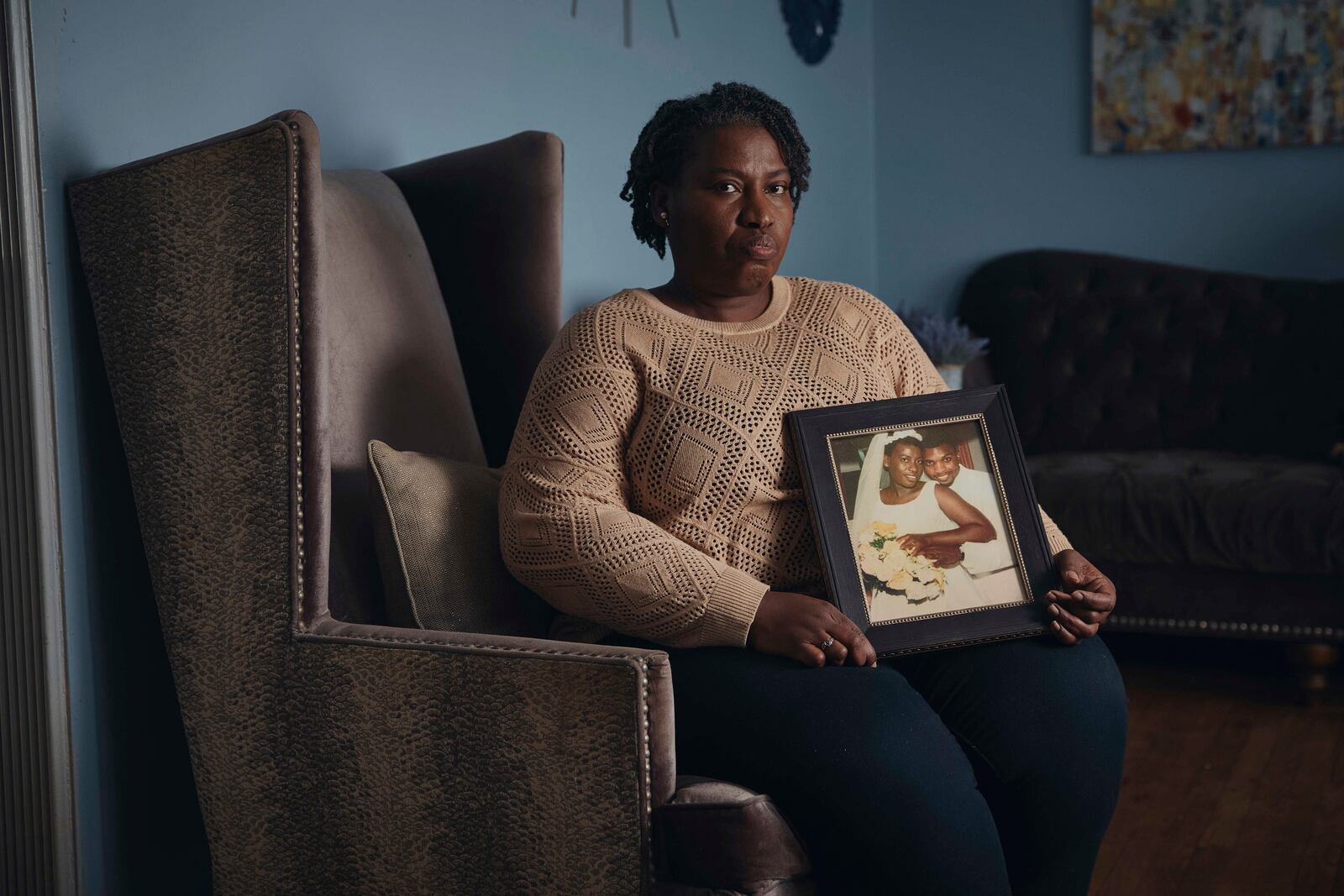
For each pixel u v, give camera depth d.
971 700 1.38
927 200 4.48
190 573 1.34
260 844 1.33
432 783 1.22
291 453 1.27
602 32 2.82
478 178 1.80
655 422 1.43
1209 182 4.11
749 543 1.42
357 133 2.01
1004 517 1.46
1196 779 2.44
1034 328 4.02
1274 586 2.92
